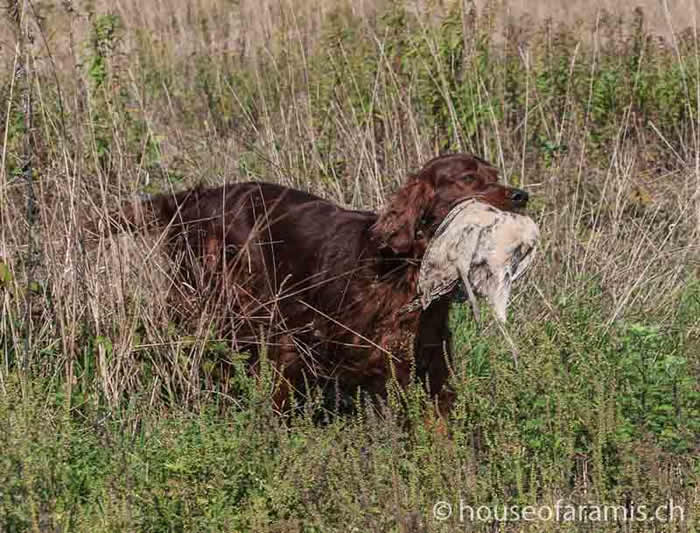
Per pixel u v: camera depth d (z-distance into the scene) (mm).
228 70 18828
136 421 9156
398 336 9688
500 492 7711
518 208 9844
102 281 10125
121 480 7738
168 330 9891
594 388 8938
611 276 11906
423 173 9914
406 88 14625
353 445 8219
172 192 11180
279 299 10383
